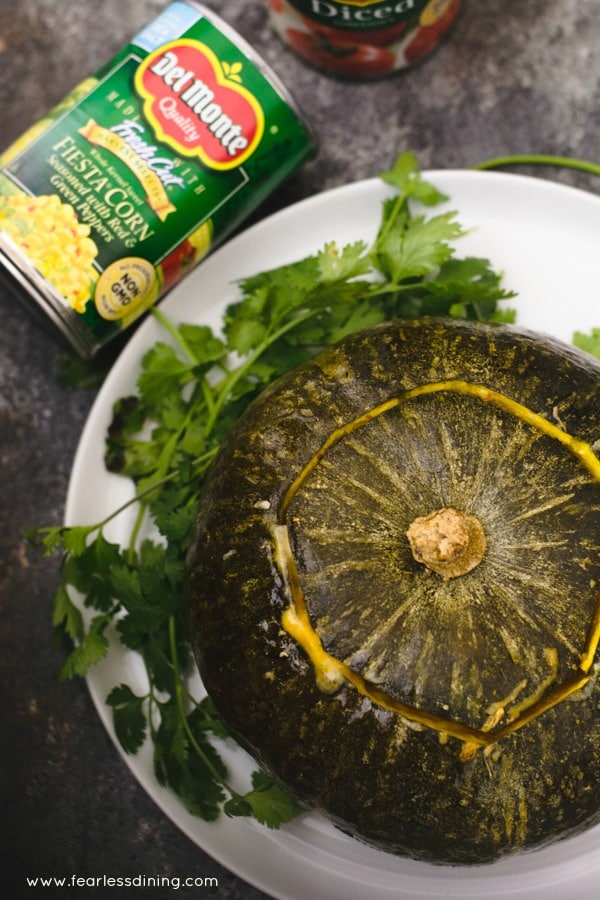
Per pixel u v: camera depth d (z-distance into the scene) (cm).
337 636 35
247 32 50
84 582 44
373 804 36
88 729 49
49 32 51
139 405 45
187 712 45
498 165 50
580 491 36
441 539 35
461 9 50
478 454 36
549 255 47
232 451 38
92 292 43
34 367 50
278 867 44
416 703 35
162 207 43
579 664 35
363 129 50
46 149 43
